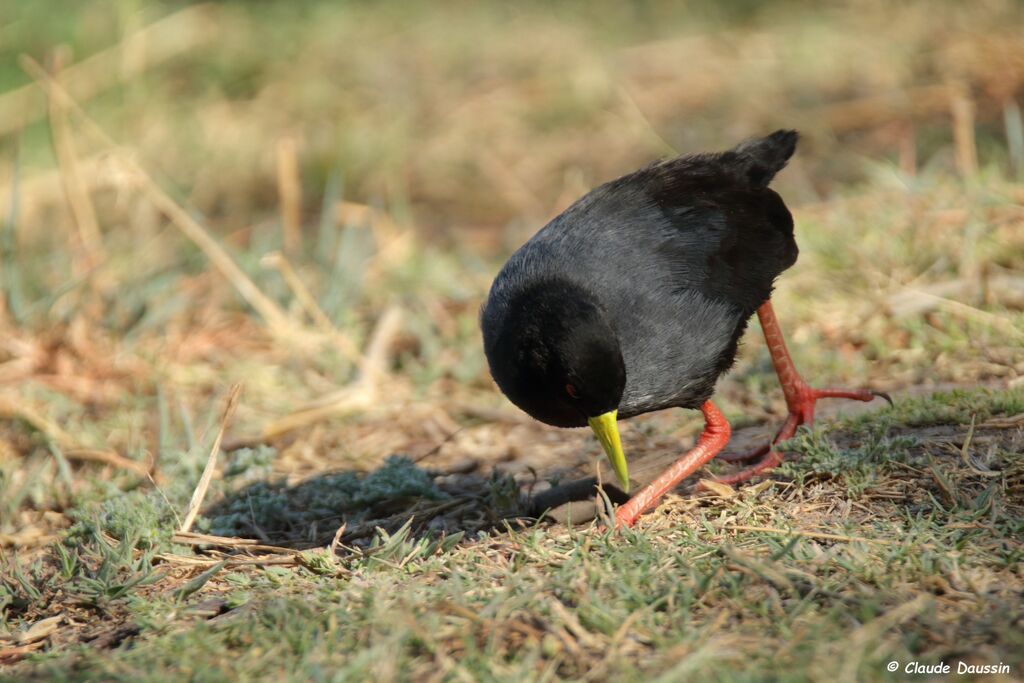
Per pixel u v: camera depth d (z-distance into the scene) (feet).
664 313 26.81
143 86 69.56
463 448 34.78
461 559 24.91
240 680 20.01
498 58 72.84
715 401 35.29
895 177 47.03
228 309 46.98
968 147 47.55
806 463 27.68
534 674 19.65
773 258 29.35
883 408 30.89
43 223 57.82
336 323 44.65
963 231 41.06
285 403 39.34
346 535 28.81
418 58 73.31
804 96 63.52
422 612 21.90
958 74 62.59
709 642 20.10
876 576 21.93
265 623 22.16
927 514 25.23
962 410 30.01
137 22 70.74
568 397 25.72
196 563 27.07
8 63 69.05
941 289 38.27
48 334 43.50
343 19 77.41
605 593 22.27
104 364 42.37
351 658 20.33
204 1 77.46
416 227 57.11
